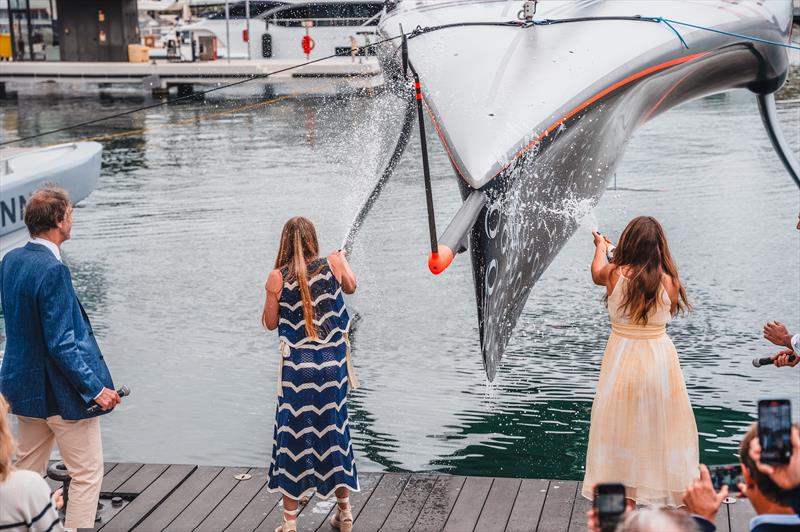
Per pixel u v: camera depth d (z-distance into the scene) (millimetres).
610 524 2146
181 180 15422
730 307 8469
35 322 3768
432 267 4555
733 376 7020
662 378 3838
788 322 8078
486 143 5535
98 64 28531
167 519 4461
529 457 5926
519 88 5910
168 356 7793
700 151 16375
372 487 4734
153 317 8750
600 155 6625
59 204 3789
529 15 6559
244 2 32656
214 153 18078
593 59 6168
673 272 3842
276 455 4086
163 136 20578
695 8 7059
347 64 27859
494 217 5531
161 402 6895
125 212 13086
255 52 32750
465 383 7137
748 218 11594
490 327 5895
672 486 3861
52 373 3791
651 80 6594
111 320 8664
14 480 2543
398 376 7301
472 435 6234
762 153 15984
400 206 13008
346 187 14391
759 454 2150
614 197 12930
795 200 12508
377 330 8320
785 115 19938
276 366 7590
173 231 11930
